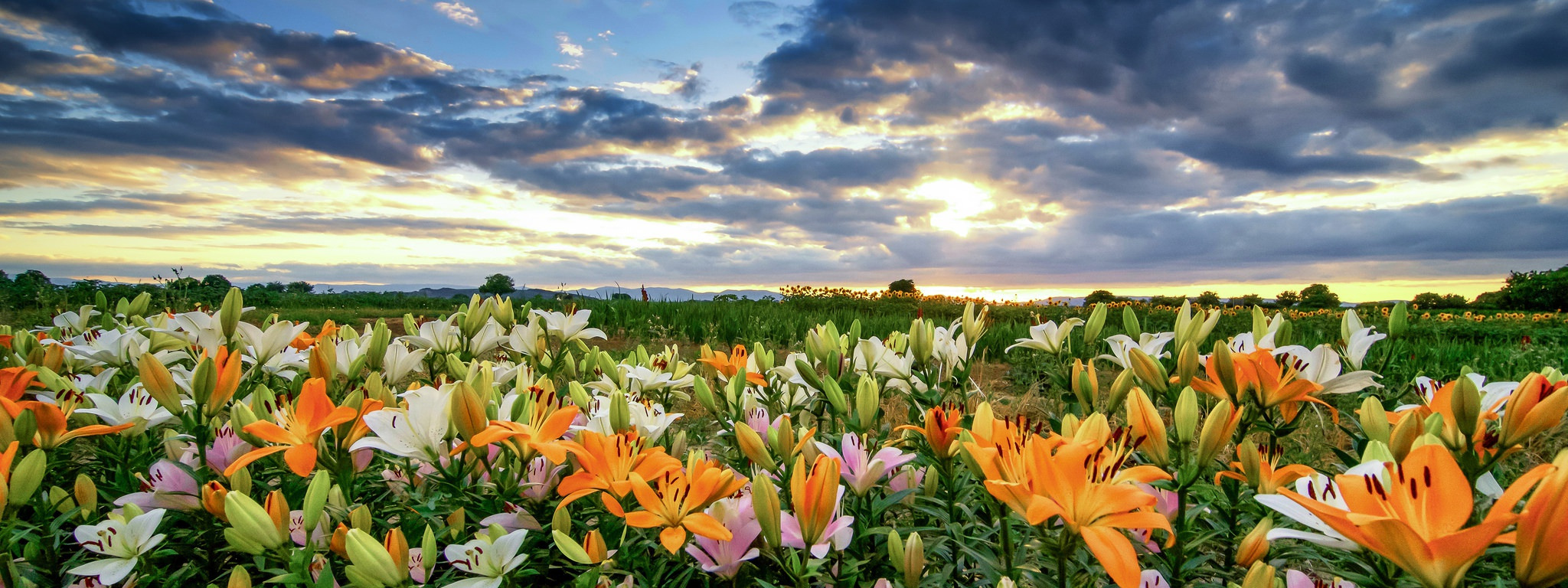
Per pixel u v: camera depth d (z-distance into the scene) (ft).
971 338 7.26
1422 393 5.47
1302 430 11.92
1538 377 3.92
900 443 5.93
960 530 4.74
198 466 5.29
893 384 7.76
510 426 4.42
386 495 5.84
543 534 4.75
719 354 8.14
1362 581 3.78
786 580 4.54
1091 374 6.02
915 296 69.05
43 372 6.23
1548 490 2.60
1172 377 5.74
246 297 46.16
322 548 4.66
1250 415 5.04
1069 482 3.40
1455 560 2.64
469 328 8.07
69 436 4.88
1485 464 4.17
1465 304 95.81
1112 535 3.21
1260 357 4.79
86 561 4.84
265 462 6.05
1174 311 56.03
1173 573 4.38
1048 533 4.17
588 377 9.01
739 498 4.55
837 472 3.86
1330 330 39.91
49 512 4.83
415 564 4.40
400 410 4.73
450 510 4.92
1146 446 4.27
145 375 4.89
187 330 6.92
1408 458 2.94
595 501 5.08
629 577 4.43
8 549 4.45
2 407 4.53
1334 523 2.91
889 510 6.15
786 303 56.34
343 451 4.83
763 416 6.52
